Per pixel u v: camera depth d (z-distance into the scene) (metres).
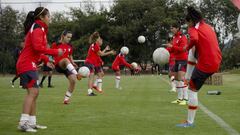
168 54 16.72
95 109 16.84
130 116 14.79
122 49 31.28
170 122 13.41
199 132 11.66
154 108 17.22
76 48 93.38
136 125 12.80
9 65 83.00
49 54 11.84
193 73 12.59
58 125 12.82
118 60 31.38
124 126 12.62
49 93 25.34
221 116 14.85
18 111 16.22
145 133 11.48
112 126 12.62
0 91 27.34
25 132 11.63
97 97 22.62
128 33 91.12
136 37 92.62
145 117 14.54
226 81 42.72
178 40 18.89
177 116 14.80
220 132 11.67
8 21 91.62
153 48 93.38
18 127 12.02
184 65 18.86
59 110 16.53
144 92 26.53
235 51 84.38
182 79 18.91
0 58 82.69
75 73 18.98
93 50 24.19
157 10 90.50
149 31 90.50
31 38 11.66
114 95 24.08
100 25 96.44
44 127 12.31
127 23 93.75
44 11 11.90
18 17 94.56
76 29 97.56
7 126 12.62
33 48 11.65
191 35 12.28
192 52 14.32
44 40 11.92
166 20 89.19
